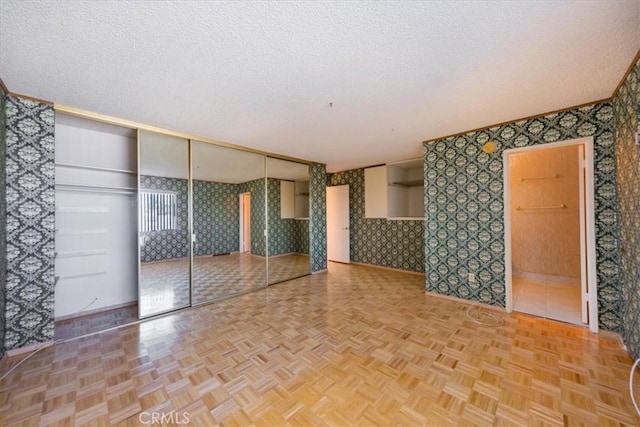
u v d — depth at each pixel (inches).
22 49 63.7
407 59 69.9
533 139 111.8
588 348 89.4
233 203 176.1
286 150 169.0
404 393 67.9
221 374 76.5
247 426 58.1
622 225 89.1
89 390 69.8
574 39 62.1
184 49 64.9
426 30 58.7
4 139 84.4
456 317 116.1
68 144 119.0
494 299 124.9
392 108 102.2
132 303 137.7
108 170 123.8
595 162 99.0
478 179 128.4
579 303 132.0
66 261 119.3
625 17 54.4
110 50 64.8
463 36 61.0
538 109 104.5
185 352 88.9
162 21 55.1
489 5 51.7
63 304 118.3
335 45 63.9
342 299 142.9
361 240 236.5
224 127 122.8
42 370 78.9
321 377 74.7
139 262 123.0
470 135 130.6
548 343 93.0
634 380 72.0
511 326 106.9
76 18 53.6
